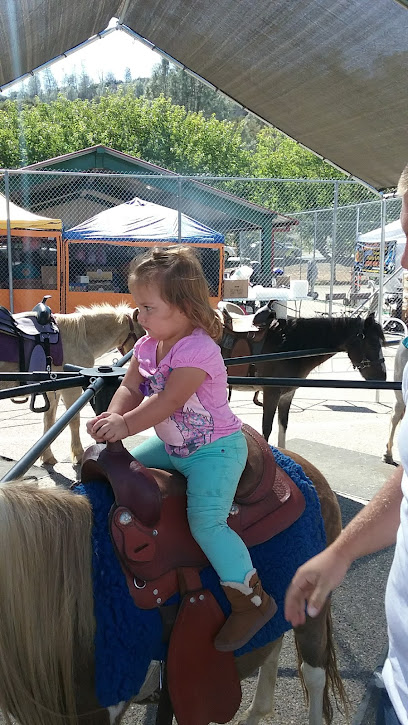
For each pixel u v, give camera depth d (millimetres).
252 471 1802
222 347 5574
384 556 3873
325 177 33531
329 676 2076
